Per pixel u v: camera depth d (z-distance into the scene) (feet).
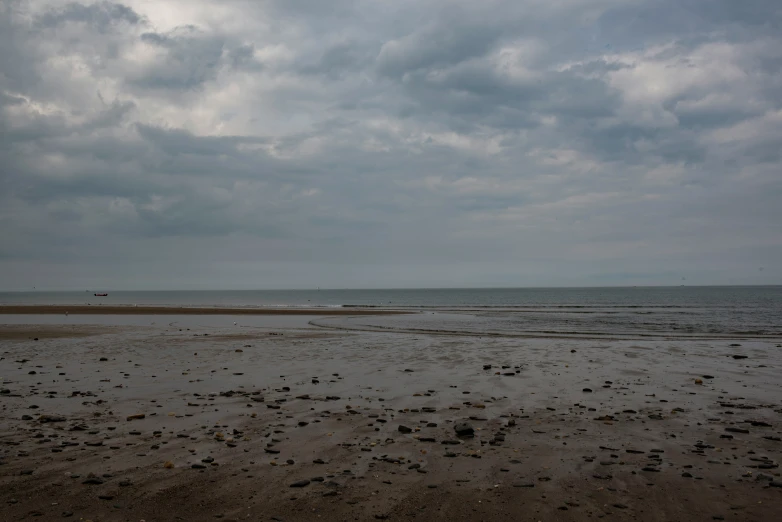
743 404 36.47
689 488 20.81
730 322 146.41
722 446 26.58
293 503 19.27
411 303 412.98
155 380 46.88
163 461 23.99
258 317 179.52
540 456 24.86
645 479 21.81
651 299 453.17
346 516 18.21
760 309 240.32
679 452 25.55
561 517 18.25
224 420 31.86
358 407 35.65
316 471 22.72
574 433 28.99
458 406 36.01
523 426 30.55
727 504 19.29
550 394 40.37
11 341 85.35
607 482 21.48
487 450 25.79
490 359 62.18
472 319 167.12
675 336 99.25
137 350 71.92
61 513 18.29
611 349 73.10
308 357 64.39
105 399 38.17
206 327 124.47
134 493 20.15
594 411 34.55
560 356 64.95
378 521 17.89
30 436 28.09
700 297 495.00
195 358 63.26
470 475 22.25
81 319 164.04
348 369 54.03
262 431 29.30
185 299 633.61
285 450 25.72
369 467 23.26
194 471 22.65
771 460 24.27
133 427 30.17
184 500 19.52
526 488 20.80
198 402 37.11
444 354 67.41
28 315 189.26
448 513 18.54
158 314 199.52
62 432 29.01
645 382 45.83
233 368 54.70
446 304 369.09
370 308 272.51
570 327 127.24
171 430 29.50
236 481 21.47
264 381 46.55
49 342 83.61
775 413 33.83
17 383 45.16
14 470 22.62
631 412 34.06
